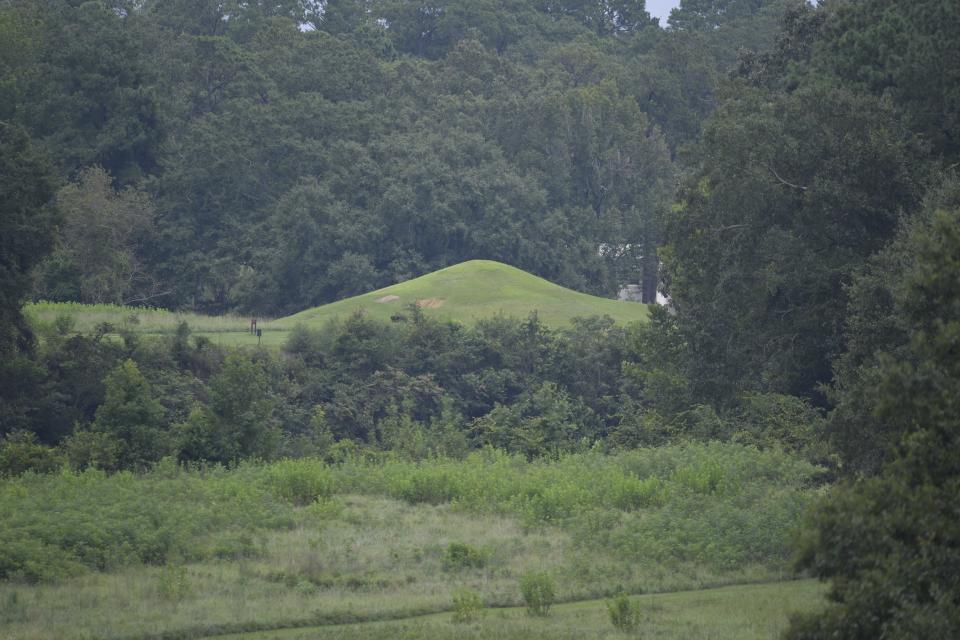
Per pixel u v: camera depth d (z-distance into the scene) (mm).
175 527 93938
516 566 85812
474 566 85750
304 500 120312
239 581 80062
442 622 69125
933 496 47094
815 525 49000
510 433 195625
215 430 153125
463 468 136500
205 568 84625
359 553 89562
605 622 67500
